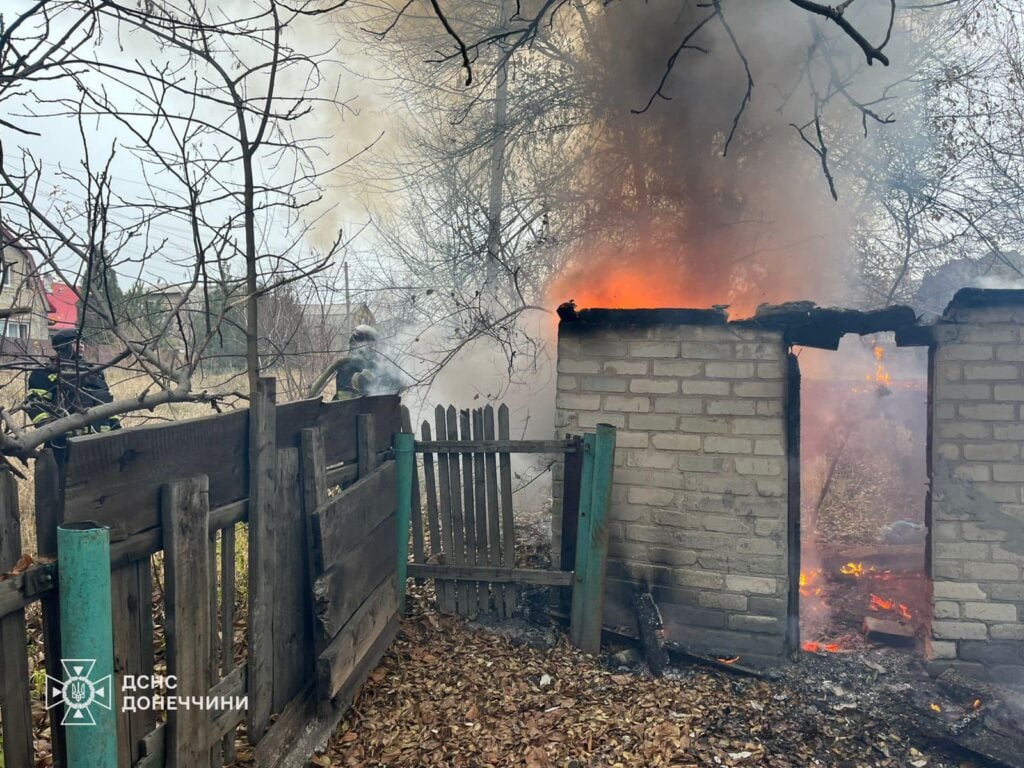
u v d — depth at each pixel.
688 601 4.96
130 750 2.43
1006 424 4.47
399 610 5.04
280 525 3.45
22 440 2.58
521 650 4.89
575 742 3.81
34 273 3.20
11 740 2.08
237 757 3.18
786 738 3.94
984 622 4.51
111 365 3.51
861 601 5.84
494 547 5.22
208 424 2.88
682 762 3.66
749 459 4.83
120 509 2.35
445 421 5.26
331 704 3.80
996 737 3.81
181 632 2.59
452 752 3.69
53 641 2.22
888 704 4.29
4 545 2.07
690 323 4.94
